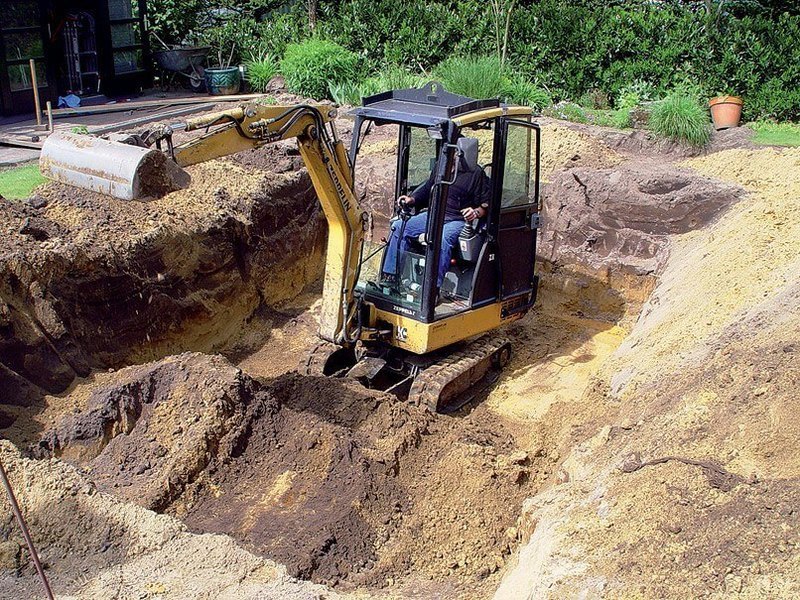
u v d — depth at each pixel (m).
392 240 8.61
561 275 12.25
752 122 16.80
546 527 5.38
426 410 8.24
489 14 18.48
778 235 9.41
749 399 5.82
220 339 10.05
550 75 18.11
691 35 17.22
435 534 6.58
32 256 7.85
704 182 11.91
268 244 11.07
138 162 6.16
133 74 18.12
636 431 6.43
